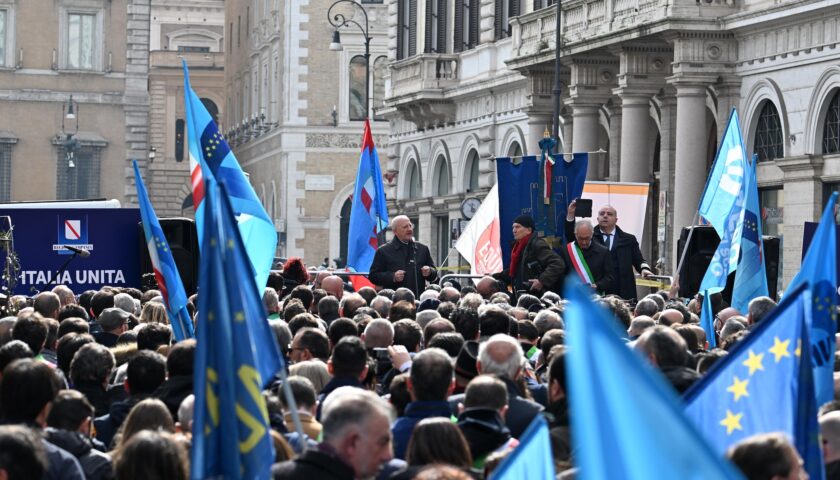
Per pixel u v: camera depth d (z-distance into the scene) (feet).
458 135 239.09
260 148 397.60
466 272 189.37
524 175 111.96
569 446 40.37
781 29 150.51
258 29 407.44
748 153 157.17
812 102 146.00
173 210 541.75
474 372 49.65
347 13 361.30
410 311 69.82
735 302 80.28
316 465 33.45
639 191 135.54
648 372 17.53
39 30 394.93
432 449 35.17
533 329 63.62
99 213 126.41
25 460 30.68
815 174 146.10
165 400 46.34
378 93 363.56
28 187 395.14
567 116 193.77
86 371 49.60
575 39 177.06
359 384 47.55
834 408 40.60
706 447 17.25
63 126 396.16
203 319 32.04
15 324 56.24
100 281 127.03
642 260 104.12
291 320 64.18
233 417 31.89
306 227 362.12
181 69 540.11
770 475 27.58
